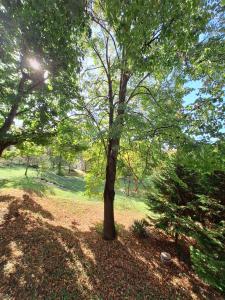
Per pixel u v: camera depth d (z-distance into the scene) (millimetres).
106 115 10148
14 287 6012
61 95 7996
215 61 5957
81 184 25344
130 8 4352
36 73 8008
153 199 11242
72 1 4766
